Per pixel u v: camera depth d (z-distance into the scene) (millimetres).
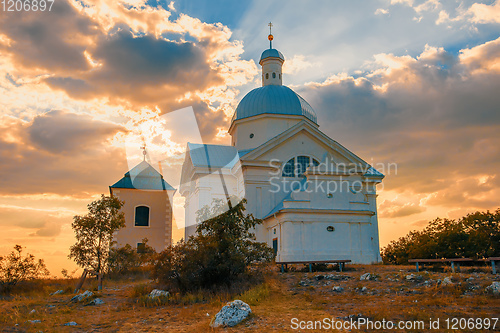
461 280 17156
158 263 19891
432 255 41531
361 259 32281
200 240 19812
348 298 16016
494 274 18625
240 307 12945
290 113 42781
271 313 13445
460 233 41562
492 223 44719
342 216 32906
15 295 20828
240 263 20031
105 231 23812
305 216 32344
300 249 31625
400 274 20266
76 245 23172
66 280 28094
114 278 27828
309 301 15844
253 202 36469
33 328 12422
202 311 14734
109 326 12852
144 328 12438
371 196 39094
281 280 21297
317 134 38812
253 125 42812
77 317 14383
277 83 48219
